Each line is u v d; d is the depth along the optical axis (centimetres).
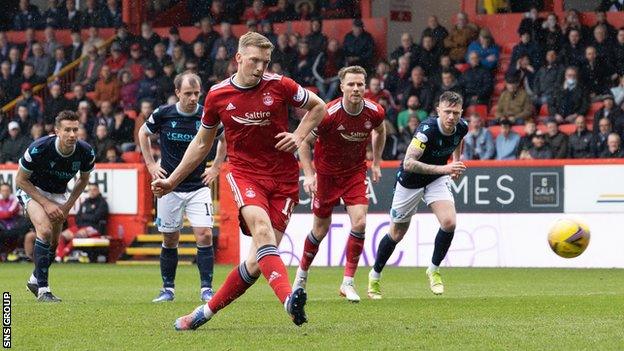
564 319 1695
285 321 1673
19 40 5397
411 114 4075
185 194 2203
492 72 4394
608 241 3525
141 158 4341
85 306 1988
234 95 1477
